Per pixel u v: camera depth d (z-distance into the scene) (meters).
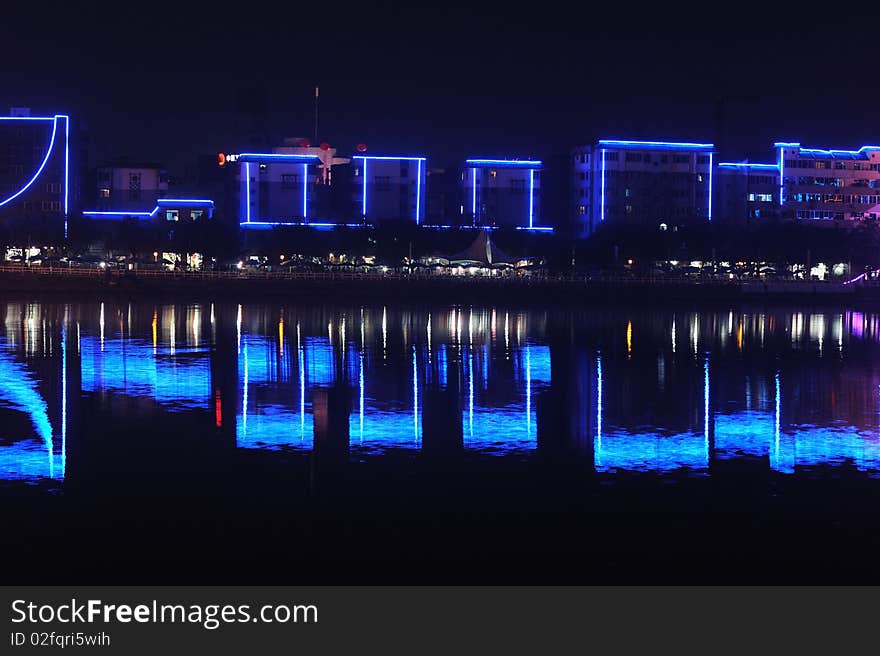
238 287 147.50
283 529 32.00
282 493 35.91
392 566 29.16
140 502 34.59
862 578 28.50
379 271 168.88
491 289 147.50
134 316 113.19
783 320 121.75
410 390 60.53
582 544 30.94
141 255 177.75
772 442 45.72
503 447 44.00
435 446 44.03
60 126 192.88
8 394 56.53
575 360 76.94
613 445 44.66
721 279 162.75
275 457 41.44
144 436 45.31
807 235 180.62
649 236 178.25
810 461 41.75
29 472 38.38
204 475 38.25
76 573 28.52
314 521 32.81
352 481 37.72
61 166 193.25
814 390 62.44
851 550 30.53
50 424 47.94
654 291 151.38
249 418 50.19
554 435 46.84
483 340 91.44
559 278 154.38
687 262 180.25
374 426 48.50
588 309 136.88
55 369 67.44
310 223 193.12
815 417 52.66
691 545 30.94
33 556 29.58
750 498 35.91
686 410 54.62
